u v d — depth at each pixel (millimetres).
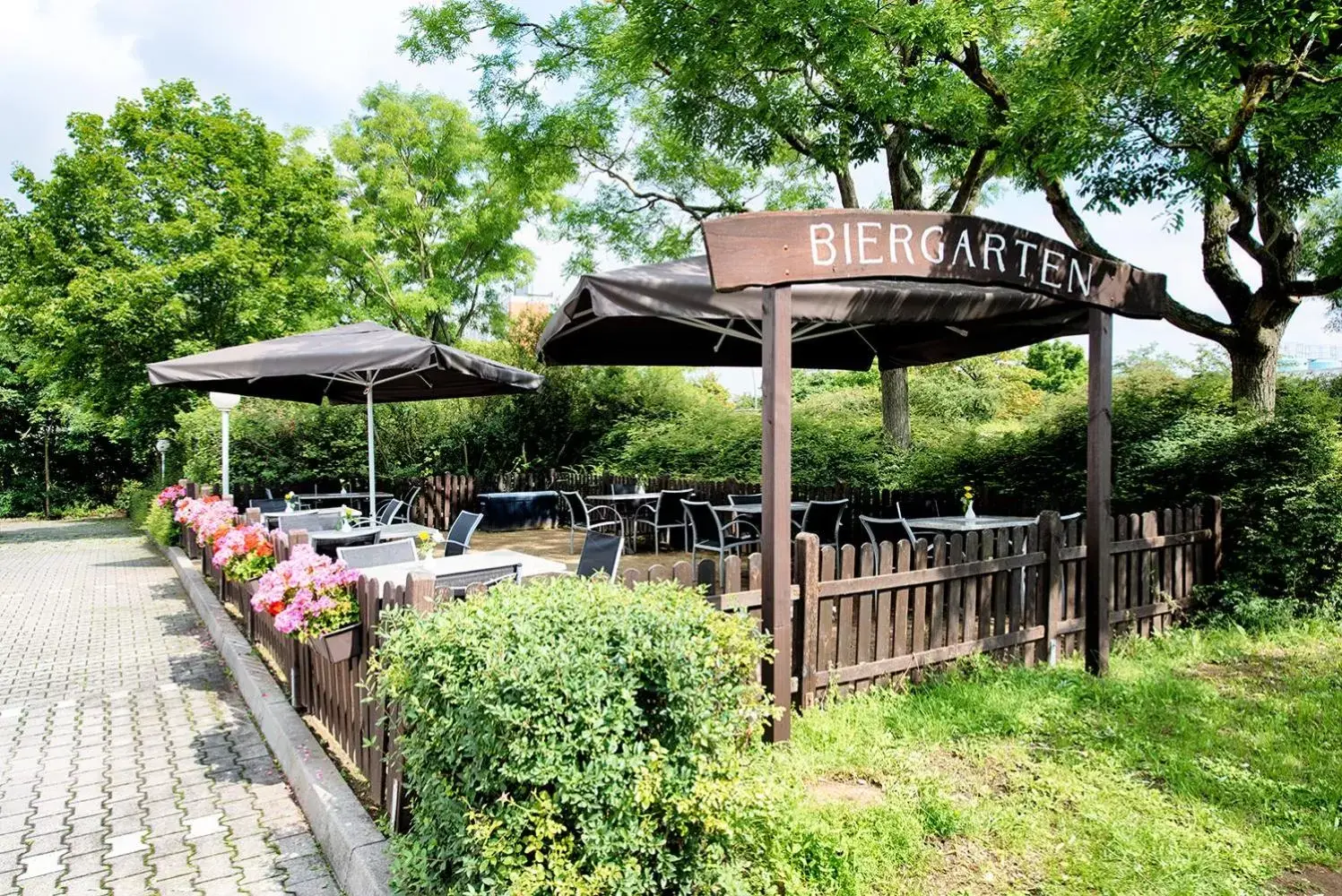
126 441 21703
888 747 3643
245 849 3195
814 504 7414
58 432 21797
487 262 23062
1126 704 4223
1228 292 7773
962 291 4789
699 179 14555
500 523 13758
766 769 2699
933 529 6922
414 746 2381
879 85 8375
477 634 2273
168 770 4020
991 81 8117
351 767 3689
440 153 22562
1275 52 5062
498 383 8086
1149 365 8539
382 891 2512
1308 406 7164
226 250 14367
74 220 15055
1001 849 2811
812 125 10273
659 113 13898
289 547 5250
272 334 15430
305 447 12961
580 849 2080
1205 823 3006
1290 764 3506
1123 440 7344
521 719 1988
